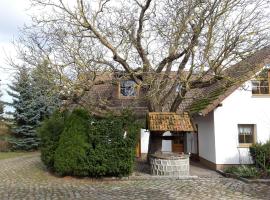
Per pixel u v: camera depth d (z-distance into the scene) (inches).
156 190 483.5
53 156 637.3
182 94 607.5
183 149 964.6
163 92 653.3
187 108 895.1
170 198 429.1
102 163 579.2
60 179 585.9
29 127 1155.9
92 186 520.1
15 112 1156.5
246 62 604.1
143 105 829.2
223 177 612.4
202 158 804.0
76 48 525.7
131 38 553.3
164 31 559.8
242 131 723.4
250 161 701.9
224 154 702.5
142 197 435.2
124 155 583.8
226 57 556.1
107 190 485.4
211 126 729.0
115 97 882.8
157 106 665.0
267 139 706.2
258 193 462.6
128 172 589.3
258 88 726.5
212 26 542.3
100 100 611.5
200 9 547.2
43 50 531.5
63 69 526.9
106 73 560.7
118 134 588.4
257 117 714.2
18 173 655.1
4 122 1302.9
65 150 592.7
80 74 530.9
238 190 483.5
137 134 604.7
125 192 469.7
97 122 596.4
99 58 538.3
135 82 581.3
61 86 525.7
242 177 581.3
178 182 556.1
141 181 568.4
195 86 598.2
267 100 719.7
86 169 579.8
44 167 732.7
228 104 713.0
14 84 1139.9
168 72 607.8
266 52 714.8
